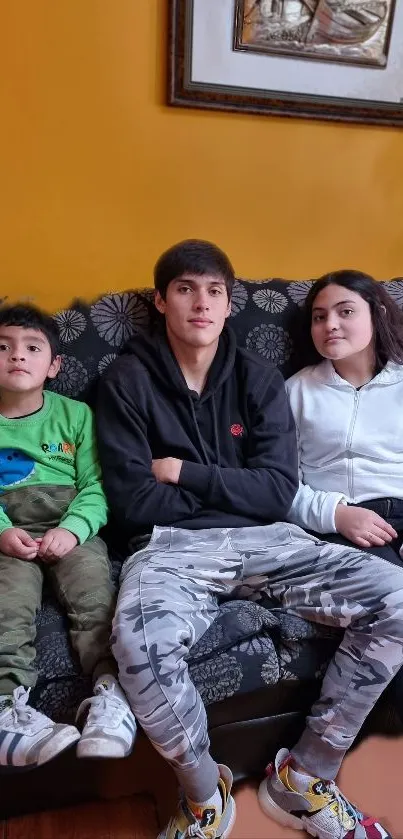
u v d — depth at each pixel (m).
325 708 0.96
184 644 0.91
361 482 1.23
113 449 1.13
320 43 1.44
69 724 0.90
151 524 1.12
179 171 1.48
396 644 0.94
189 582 0.99
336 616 0.98
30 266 1.46
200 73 1.40
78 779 0.99
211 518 1.13
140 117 1.42
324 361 1.31
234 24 1.37
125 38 1.35
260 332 1.34
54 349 1.21
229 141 1.49
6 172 1.38
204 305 1.16
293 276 1.64
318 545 1.08
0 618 0.93
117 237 1.49
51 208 1.43
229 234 1.56
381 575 0.98
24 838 0.94
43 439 1.19
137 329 1.30
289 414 1.24
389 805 1.01
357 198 1.62
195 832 0.88
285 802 0.97
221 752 1.01
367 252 1.67
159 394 1.20
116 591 1.05
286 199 1.57
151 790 1.04
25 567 1.04
